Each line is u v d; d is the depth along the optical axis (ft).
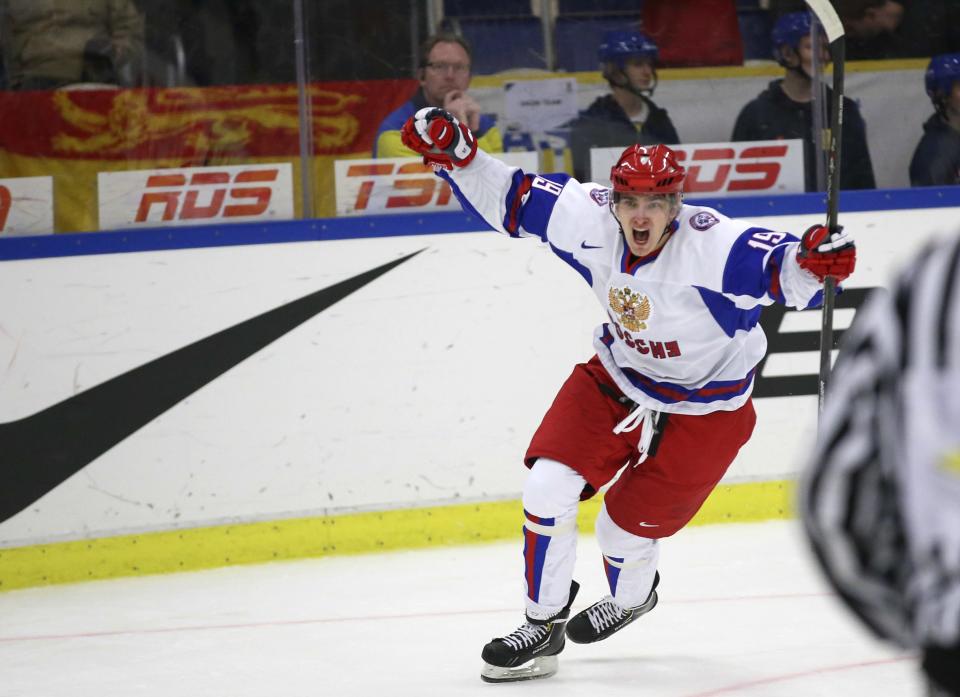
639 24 63.16
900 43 64.75
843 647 40.42
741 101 64.03
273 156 61.93
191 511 58.08
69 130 60.64
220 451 58.23
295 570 56.59
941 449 12.18
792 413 61.77
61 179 60.90
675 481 37.73
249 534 58.39
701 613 45.85
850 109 64.95
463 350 59.62
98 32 60.49
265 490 58.59
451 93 62.85
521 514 60.18
